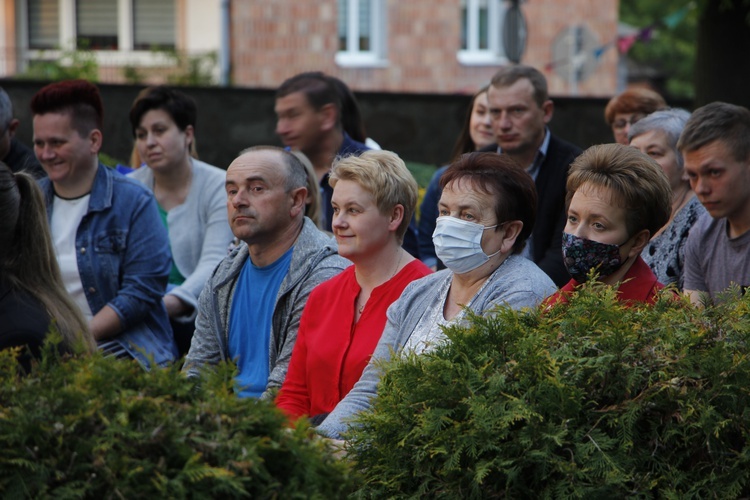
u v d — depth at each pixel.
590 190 8.87
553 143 14.01
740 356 6.78
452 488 6.73
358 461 7.10
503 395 6.72
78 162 12.90
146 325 13.05
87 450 5.52
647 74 74.50
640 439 6.75
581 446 6.54
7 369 6.29
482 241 8.77
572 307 7.27
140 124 14.85
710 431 6.60
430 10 47.78
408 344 8.83
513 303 8.51
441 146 30.66
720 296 7.58
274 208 10.73
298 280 10.65
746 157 10.26
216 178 15.02
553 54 39.91
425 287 9.14
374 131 30.64
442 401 6.88
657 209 8.85
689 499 6.59
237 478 5.49
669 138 12.16
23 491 5.41
